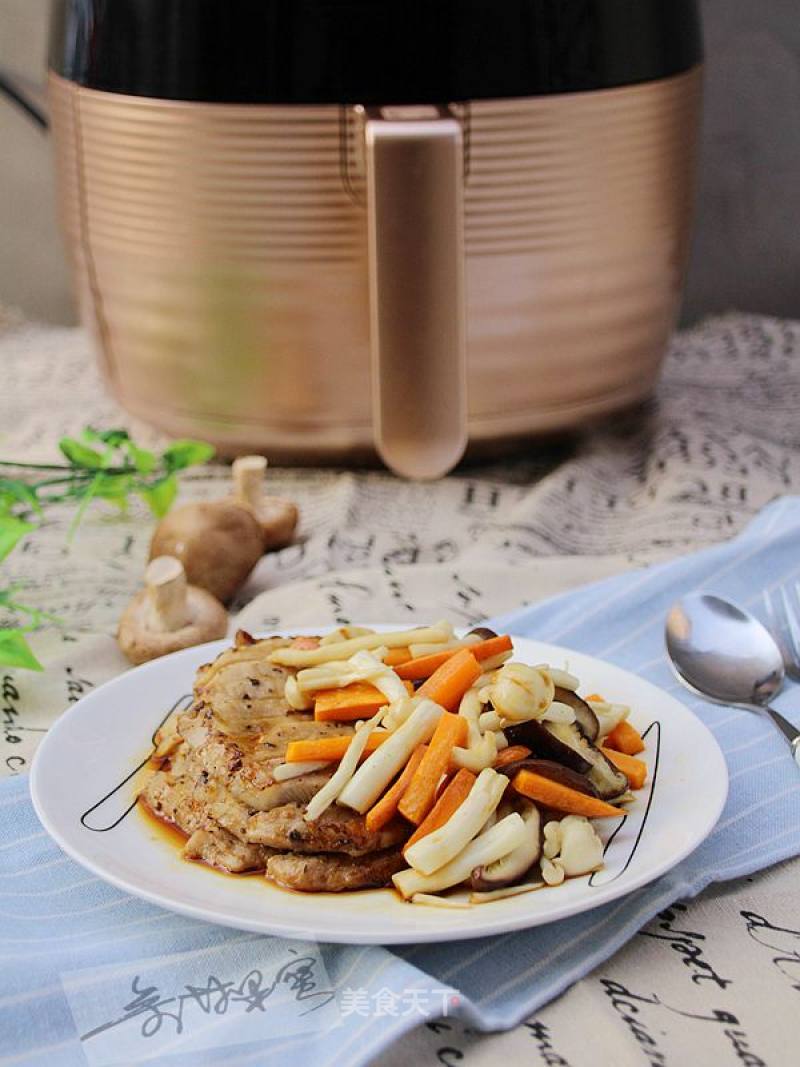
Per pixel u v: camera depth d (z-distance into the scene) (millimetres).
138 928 481
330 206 784
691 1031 427
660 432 969
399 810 467
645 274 866
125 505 847
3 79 966
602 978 454
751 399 1044
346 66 756
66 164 861
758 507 864
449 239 731
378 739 488
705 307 1263
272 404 848
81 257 878
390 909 443
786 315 1260
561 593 732
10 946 473
